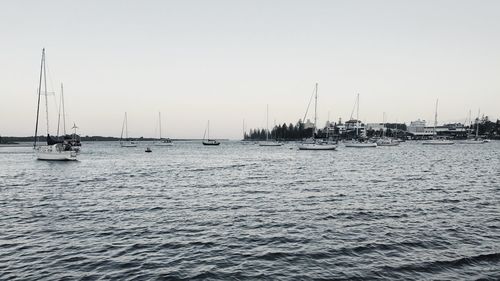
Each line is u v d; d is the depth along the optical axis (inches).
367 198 1023.6
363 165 2231.8
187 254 548.1
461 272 474.3
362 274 469.4
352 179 1489.9
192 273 473.7
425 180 1435.8
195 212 850.1
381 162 2490.2
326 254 545.3
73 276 463.2
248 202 976.3
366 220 759.1
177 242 608.4
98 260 521.3
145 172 1895.9
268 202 973.8
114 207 914.1
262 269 488.1
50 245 592.1
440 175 1619.1
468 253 544.4
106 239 626.5
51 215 820.0
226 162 2748.5
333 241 609.9
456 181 1393.9
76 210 876.6
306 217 789.2
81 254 547.5
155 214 829.8
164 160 3011.8
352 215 805.9
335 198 1026.1
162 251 562.3
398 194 1091.9
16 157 3147.1
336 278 457.1
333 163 2434.8
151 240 620.1
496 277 457.4
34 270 483.8
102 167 2209.6
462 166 2107.5
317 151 4372.5
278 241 611.5
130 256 538.9
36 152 2444.6
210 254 547.8
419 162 2465.6
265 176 1649.9
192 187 1289.4
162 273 473.4
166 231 677.9
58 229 694.5
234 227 706.8
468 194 1082.1
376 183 1353.3
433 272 474.3
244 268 491.5
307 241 610.5
